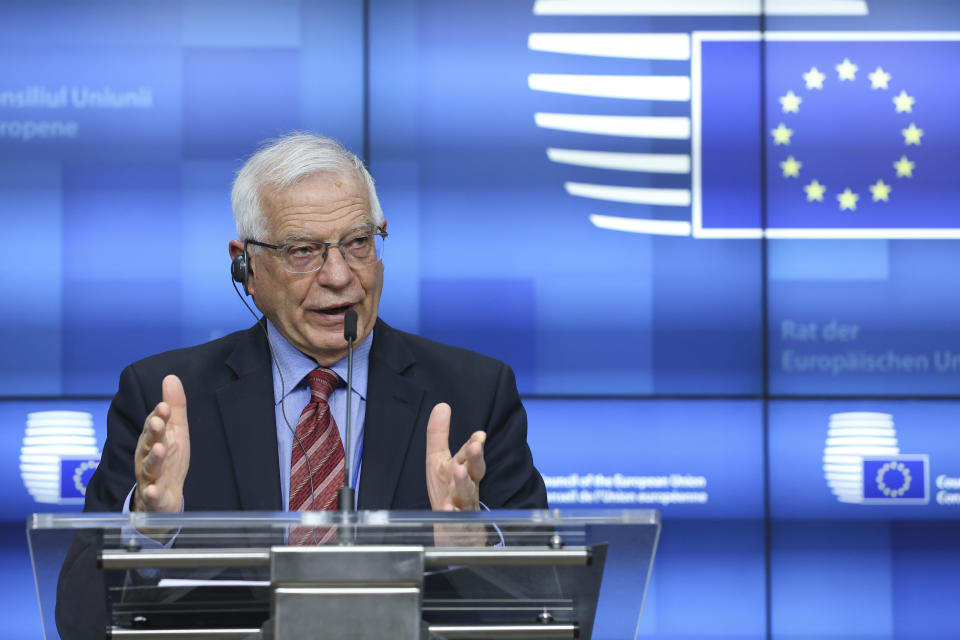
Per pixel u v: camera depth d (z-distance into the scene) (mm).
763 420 13602
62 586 3852
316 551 3658
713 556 13562
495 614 3979
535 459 13539
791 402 13609
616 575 3961
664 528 13578
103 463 6484
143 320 13312
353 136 13500
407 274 13500
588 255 13586
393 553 3672
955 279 13594
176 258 13336
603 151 13602
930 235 13602
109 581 3795
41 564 3855
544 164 13562
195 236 13359
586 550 3844
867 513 13570
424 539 3764
